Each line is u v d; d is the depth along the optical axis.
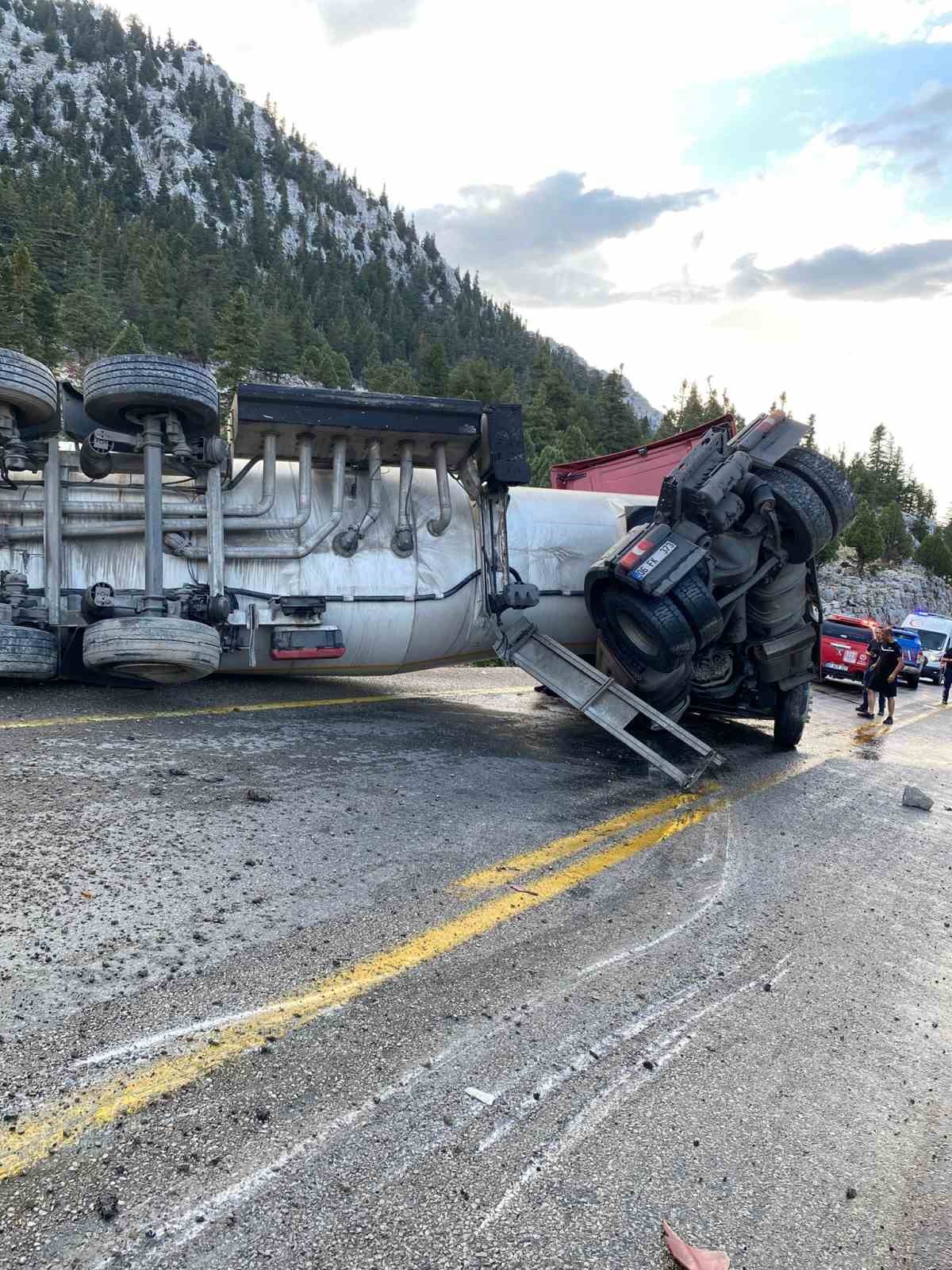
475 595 6.99
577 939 3.24
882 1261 1.81
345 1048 2.32
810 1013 2.90
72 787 4.18
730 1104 2.31
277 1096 2.08
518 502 7.55
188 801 4.21
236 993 2.52
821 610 7.29
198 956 2.71
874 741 10.46
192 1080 2.10
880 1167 2.13
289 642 6.34
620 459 9.45
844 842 5.19
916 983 3.28
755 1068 2.51
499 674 11.87
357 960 2.83
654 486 9.02
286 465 6.76
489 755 6.26
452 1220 1.76
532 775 5.79
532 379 86.00
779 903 3.93
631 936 3.34
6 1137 1.83
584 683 6.32
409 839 4.12
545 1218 1.80
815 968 3.27
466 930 3.17
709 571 5.88
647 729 7.84
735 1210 1.91
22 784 4.12
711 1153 2.10
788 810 5.82
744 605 6.74
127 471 6.07
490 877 3.75
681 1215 1.87
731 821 5.31
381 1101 2.12
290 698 7.45
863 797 6.61
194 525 6.07
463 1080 2.25
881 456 131.75
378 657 6.94
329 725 6.53
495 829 4.48
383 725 6.79
